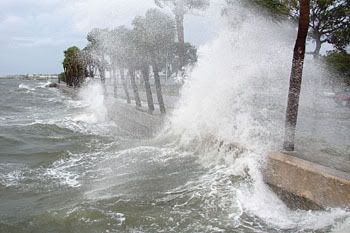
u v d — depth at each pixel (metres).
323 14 15.29
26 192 10.02
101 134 19.20
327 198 7.46
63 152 14.77
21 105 40.50
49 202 9.16
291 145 9.53
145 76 18.41
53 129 20.80
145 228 7.41
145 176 10.65
